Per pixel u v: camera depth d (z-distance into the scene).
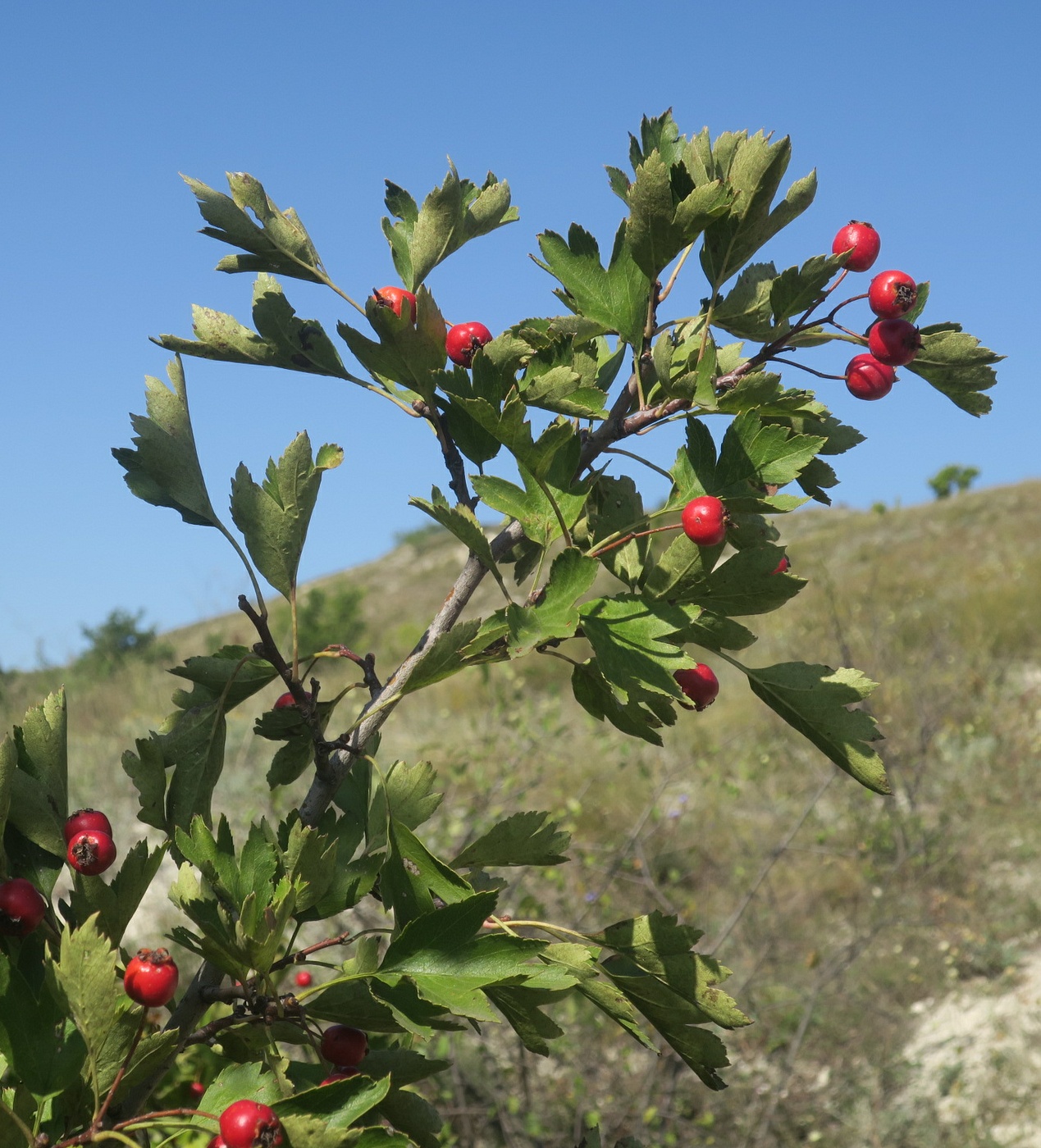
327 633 18.83
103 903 1.31
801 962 6.14
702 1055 1.58
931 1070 5.49
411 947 1.30
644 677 1.45
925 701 9.35
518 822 1.54
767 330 1.76
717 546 1.54
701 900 6.68
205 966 1.43
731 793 7.18
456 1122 4.71
